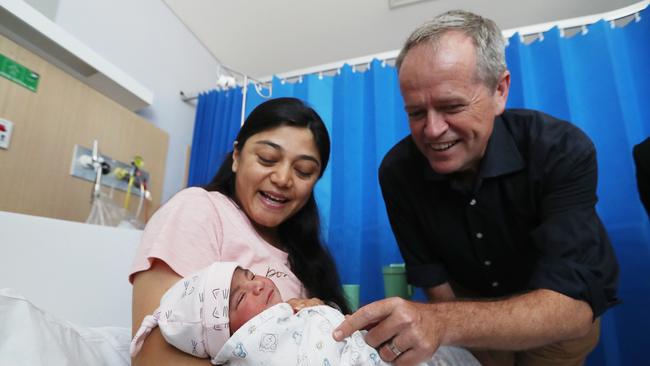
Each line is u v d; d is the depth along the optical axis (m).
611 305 0.90
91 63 1.43
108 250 1.08
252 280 0.76
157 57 2.03
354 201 1.76
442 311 0.72
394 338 0.65
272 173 0.96
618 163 1.47
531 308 0.73
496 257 1.11
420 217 1.15
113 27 1.74
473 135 0.89
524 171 0.98
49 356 0.59
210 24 2.25
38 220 0.92
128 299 1.11
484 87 0.87
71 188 1.38
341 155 1.84
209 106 2.17
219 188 1.10
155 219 0.83
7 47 1.17
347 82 1.93
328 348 0.67
